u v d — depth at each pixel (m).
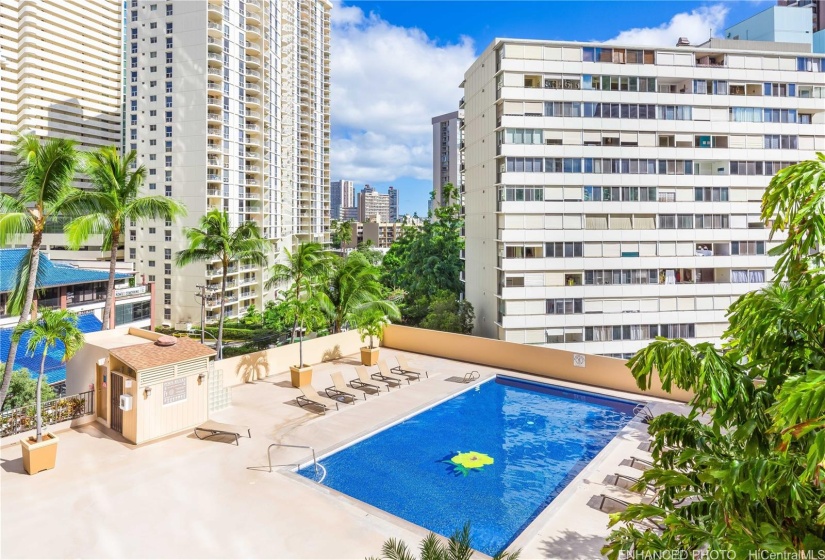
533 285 36.97
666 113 37.75
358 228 156.12
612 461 11.96
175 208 20.98
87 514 9.03
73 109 87.44
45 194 14.86
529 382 19.06
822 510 3.29
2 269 27.77
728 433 5.20
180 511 9.20
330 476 11.54
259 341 46.47
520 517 9.82
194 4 58.12
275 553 7.91
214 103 60.56
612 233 37.34
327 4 112.31
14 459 11.22
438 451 13.13
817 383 3.06
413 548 8.16
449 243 54.56
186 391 13.38
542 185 36.72
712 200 38.19
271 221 72.56
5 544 8.05
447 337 22.66
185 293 59.00
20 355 24.48
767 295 4.64
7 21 80.81
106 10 91.75
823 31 46.19
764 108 38.69
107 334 15.58
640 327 37.91
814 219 3.99
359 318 21.67
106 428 13.30
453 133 144.25
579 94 36.88
